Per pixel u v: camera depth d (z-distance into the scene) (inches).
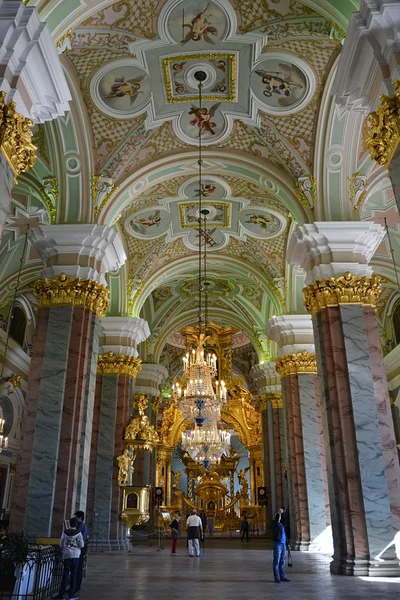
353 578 295.4
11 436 629.9
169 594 235.8
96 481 528.1
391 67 212.7
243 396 1091.9
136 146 426.3
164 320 829.2
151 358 815.7
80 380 362.3
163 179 468.1
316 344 376.5
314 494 499.5
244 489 1102.4
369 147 229.9
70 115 392.5
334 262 381.7
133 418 569.0
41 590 223.5
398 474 327.0
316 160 403.9
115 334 591.8
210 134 436.8
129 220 561.6
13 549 210.1
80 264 391.5
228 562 410.3
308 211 406.0
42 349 366.9
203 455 668.7
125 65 367.2
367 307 370.0
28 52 216.2
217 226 598.5
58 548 258.5
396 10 206.7
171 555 486.9
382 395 345.1
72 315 374.6
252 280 685.9
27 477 330.3
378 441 331.0
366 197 410.3
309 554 461.4
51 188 410.6
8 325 565.3
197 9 326.3
